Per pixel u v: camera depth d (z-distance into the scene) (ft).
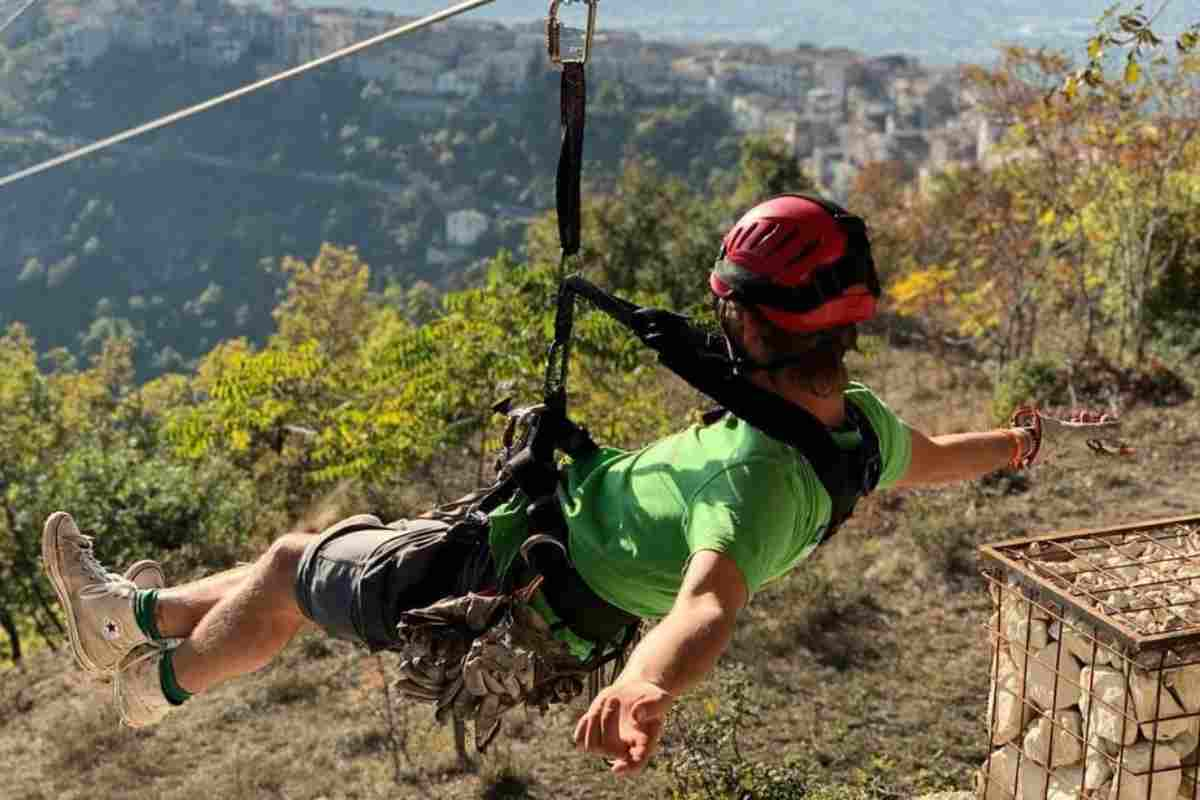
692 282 92.79
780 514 7.48
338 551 9.07
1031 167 66.28
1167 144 60.13
